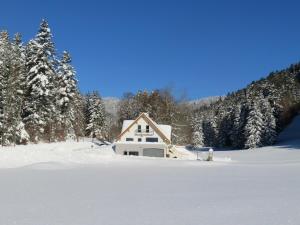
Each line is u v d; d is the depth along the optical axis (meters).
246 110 98.69
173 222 10.69
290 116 123.62
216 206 13.25
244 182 21.81
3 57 59.22
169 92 88.50
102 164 36.50
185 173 28.64
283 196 15.64
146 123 66.25
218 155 71.44
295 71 175.00
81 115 85.75
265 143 89.69
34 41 61.62
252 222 10.53
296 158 56.00
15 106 57.69
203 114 139.00
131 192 17.38
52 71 62.41
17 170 28.77
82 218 11.36
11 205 13.70
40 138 64.50
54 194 16.61
